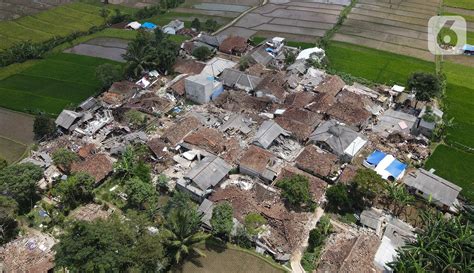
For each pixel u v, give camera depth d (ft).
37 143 275.59
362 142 260.21
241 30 446.60
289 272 189.57
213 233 202.69
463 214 204.74
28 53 386.73
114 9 508.12
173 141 264.31
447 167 249.14
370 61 373.20
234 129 277.03
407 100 313.12
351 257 184.24
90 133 279.08
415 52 387.96
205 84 305.94
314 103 299.99
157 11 496.64
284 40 397.60
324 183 229.45
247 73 340.39
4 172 216.74
